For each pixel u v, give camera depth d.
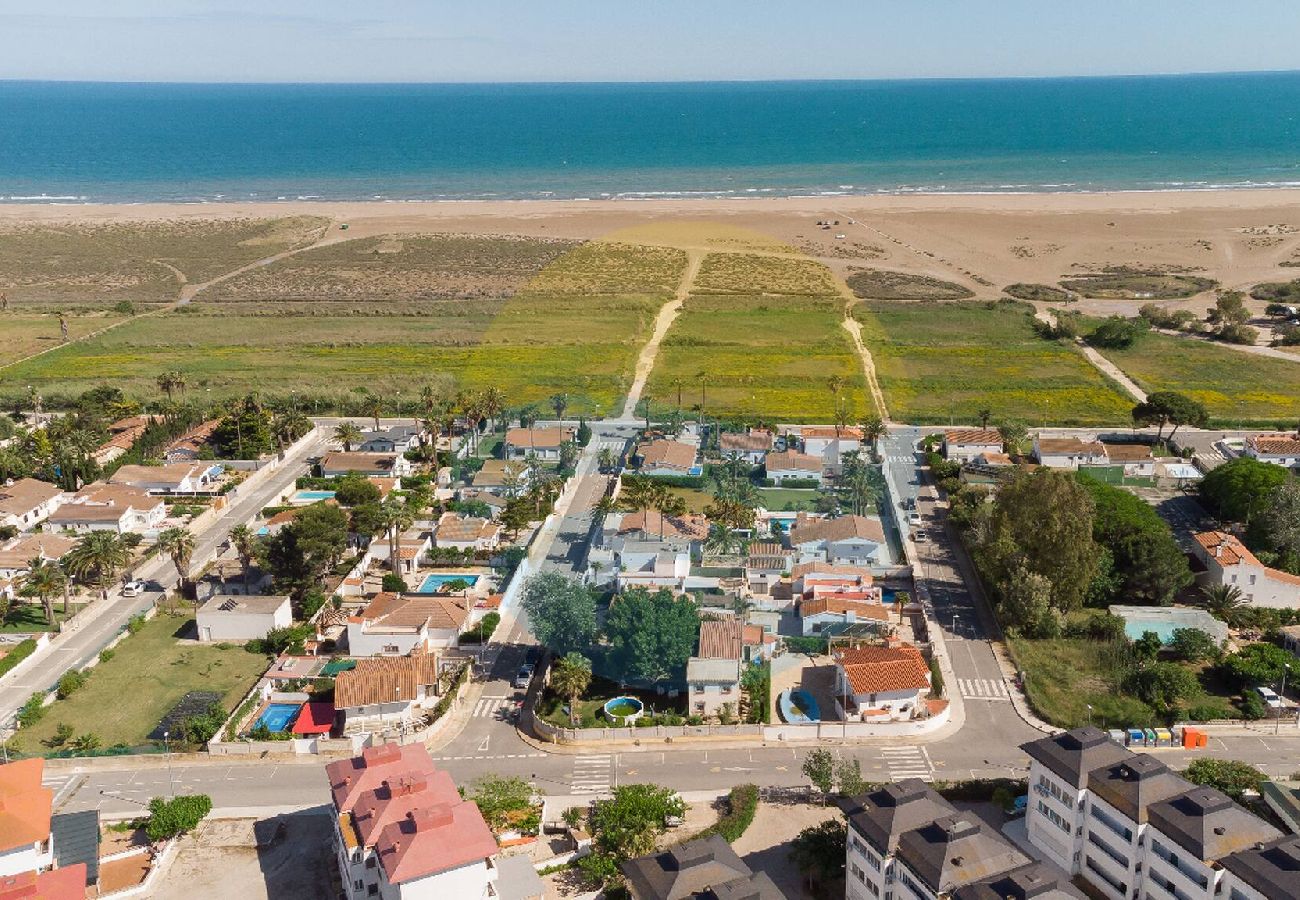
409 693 135.50
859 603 159.00
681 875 91.88
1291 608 160.88
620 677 143.88
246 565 172.38
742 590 166.88
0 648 157.75
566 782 124.44
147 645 160.88
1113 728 132.50
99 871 109.75
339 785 108.12
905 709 136.25
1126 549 164.25
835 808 118.44
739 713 136.88
